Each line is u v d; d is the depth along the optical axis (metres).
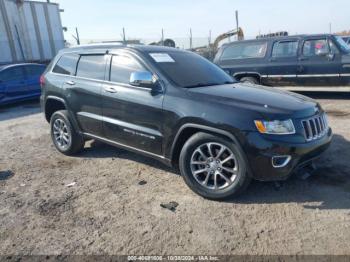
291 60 9.56
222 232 3.12
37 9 21.77
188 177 3.83
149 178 4.41
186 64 4.59
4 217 3.53
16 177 4.62
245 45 10.40
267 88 4.48
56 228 3.30
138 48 4.51
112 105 4.50
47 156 5.48
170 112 3.84
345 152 4.96
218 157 3.63
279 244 2.91
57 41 23.42
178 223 3.30
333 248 2.82
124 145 4.54
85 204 3.77
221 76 4.79
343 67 8.82
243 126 3.38
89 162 5.09
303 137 3.48
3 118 9.30
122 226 3.29
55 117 5.46
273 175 3.41
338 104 8.64
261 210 3.46
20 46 20.84
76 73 5.16
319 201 3.59
